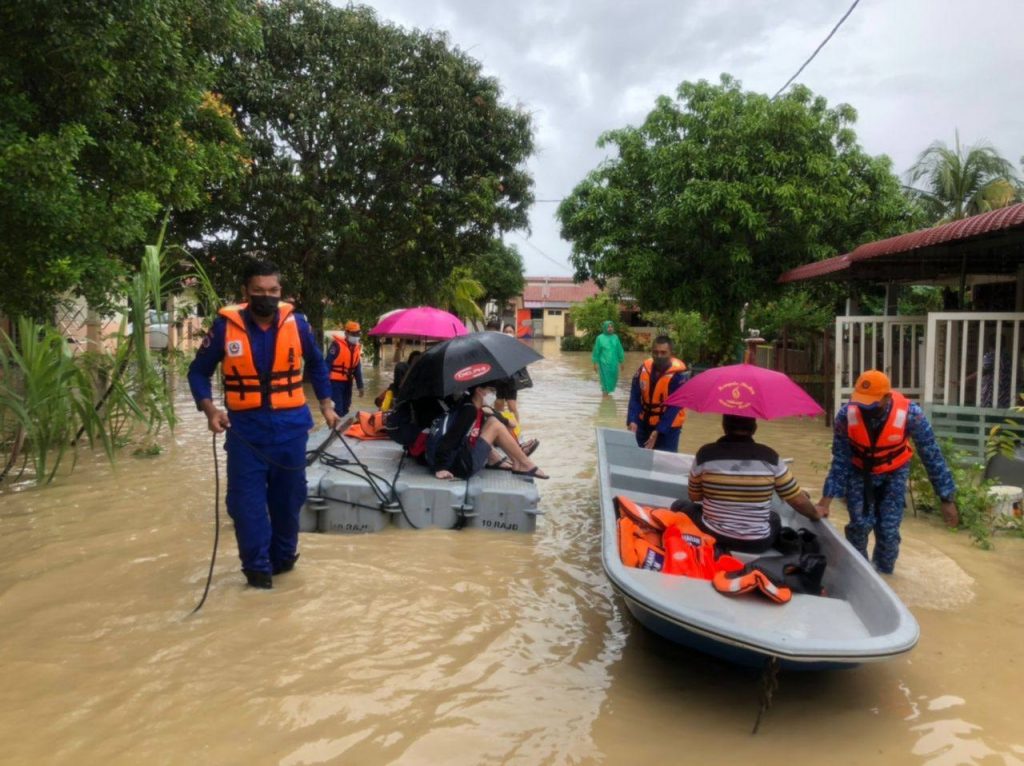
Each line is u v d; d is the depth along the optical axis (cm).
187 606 453
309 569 520
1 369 798
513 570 536
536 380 2219
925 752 328
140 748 312
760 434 1198
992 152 2277
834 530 471
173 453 914
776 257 1645
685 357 2416
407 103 1738
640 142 1709
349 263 1870
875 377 507
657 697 370
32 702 344
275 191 1602
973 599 501
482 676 383
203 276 873
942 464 516
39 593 470
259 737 322
